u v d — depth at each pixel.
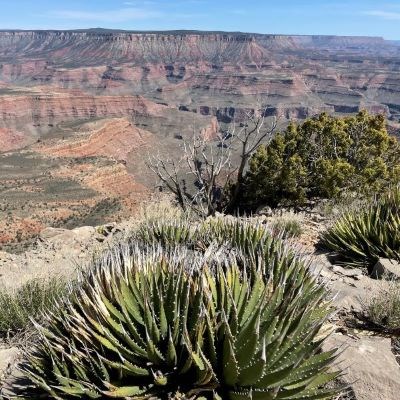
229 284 4.12
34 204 83.12
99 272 4.56
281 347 3.59
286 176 13.80
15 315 5.81
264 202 14.67
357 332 5.08
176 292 3.75
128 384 3.66
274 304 3.84
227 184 14.70
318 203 13.63
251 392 3.27
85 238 10.97
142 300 4.00
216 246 5.42
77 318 3.95
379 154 14.38
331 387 4.03
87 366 3.78
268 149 14.78
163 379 3.52
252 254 5.14
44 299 6.01
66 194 91.19
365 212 8.58
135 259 4.67
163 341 3.80
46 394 3.84
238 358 3.54
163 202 11.30
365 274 7.22
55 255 9.34
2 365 4.80
